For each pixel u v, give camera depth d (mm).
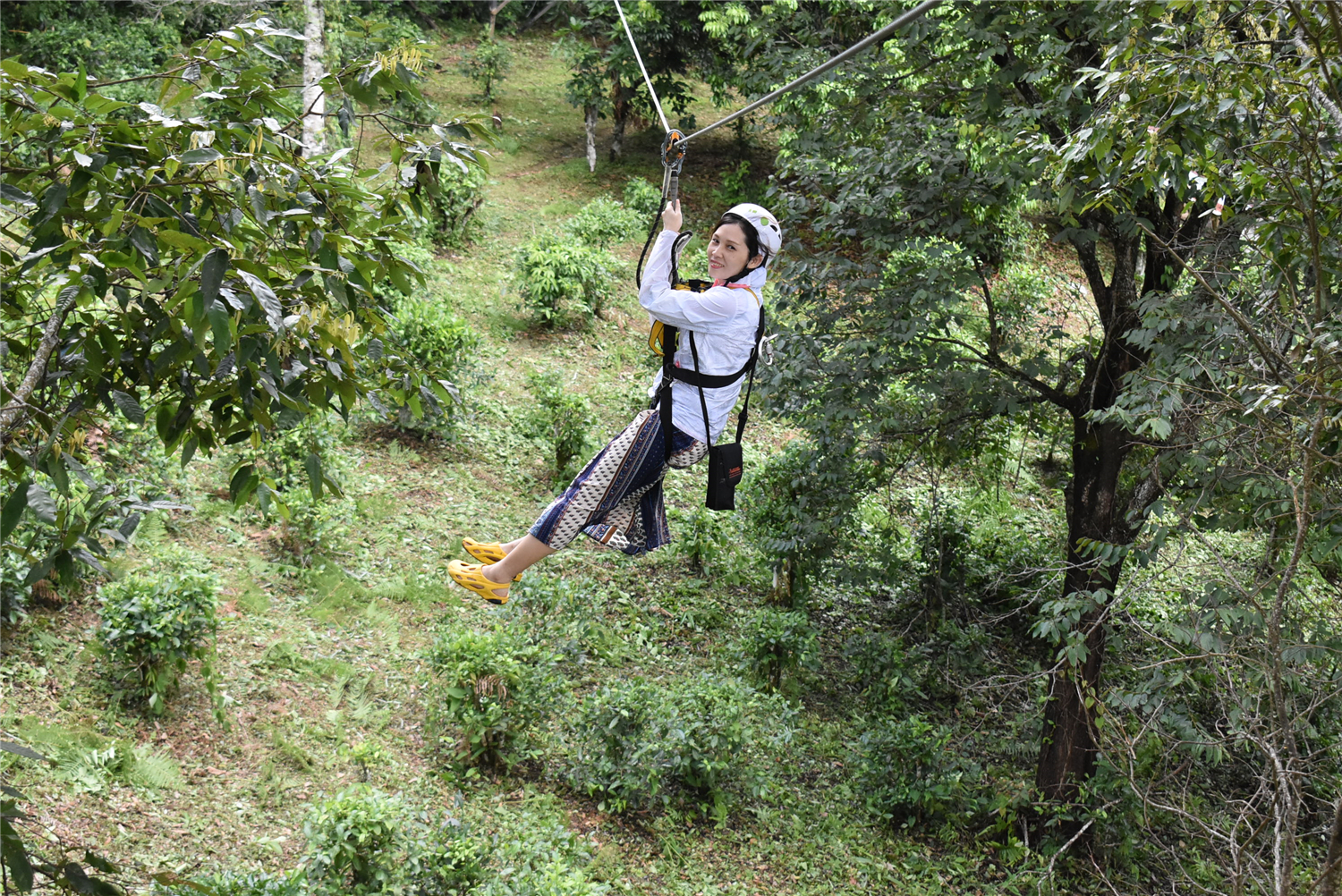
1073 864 10562
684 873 9359
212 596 9109
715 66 26062
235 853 7914
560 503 3453
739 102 32219
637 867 9203
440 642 10109
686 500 15328
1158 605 12898
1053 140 9281
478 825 8922
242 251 3289
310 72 19469
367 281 3533
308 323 3234
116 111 3342
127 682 8930
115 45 24109
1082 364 11438
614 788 9695
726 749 10086
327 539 11727
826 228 10891
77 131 3184
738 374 3447
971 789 11461
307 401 3621
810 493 12852
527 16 38531
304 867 7465
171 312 3104
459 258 20031
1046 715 11266
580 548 13727
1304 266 6059
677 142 3482
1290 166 5117
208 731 9008
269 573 11086
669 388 3398
